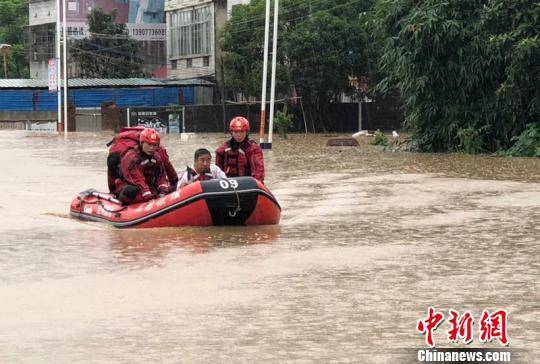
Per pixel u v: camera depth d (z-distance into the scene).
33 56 77.44
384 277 9.32
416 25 31.09
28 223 13.65
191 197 12.82
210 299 8.34
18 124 64.56
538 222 13.50
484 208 15.28
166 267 9.94
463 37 31.22
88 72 69.19
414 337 6.98
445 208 15.35
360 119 57.22
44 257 10.67
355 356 6.50
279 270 9.73
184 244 11.56
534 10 30.08
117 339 7.00
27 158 29.59
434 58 31.64
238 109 58.59
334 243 11.62
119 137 13.85
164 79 66.88
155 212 12.98
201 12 65.44
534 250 10.98
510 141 31.16
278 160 28.36
